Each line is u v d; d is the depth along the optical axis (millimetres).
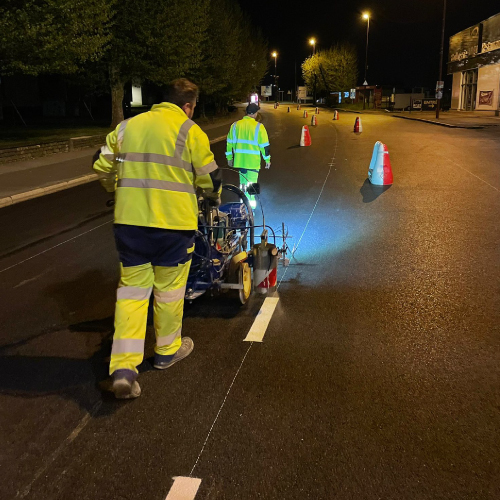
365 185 10805
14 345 4129
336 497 2484
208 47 35469
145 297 3385
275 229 7512
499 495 2484
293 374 3564
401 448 2809
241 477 2623
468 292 4949
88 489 2576
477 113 36938
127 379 3150
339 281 5359
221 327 4332
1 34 13383
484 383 3416
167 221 3223
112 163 3395
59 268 6113
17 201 10555
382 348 3904
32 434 3004
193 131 3270
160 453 2812
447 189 9938
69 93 36906
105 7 16500
